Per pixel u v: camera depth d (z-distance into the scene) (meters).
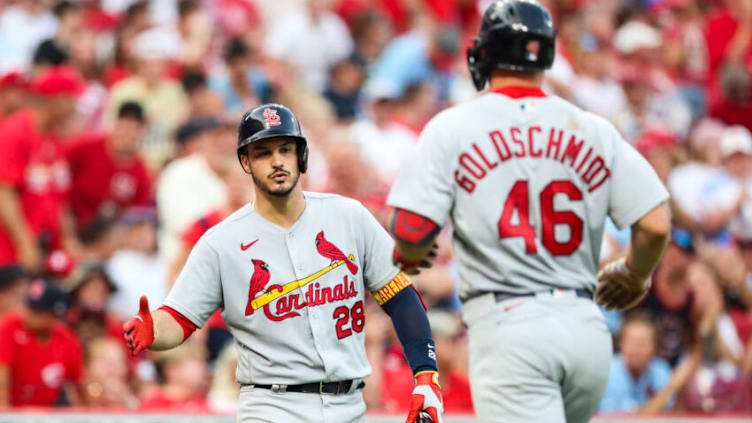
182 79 35.06
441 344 24.50
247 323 12.66
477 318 12.88
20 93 31.16
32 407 23.88
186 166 29.48
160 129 34.00
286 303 12.63
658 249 13.05
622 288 13.99
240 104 36.91
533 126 12.84
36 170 29.33
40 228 29.36
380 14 42.72
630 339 26.42
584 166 12.86
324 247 12.85
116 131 31.03
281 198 12.73
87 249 29.00
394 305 13.07
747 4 43.91
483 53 13.23
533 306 12.60
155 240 28.86
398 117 36.31
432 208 12.61
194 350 25.11
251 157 12.61
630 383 26.41
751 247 33.44
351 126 35.66
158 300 28.20
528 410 12.45
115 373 24.78
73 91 30.50
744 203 34.56
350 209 13.11
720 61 43.78
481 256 12.88
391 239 13.24
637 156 13.06
